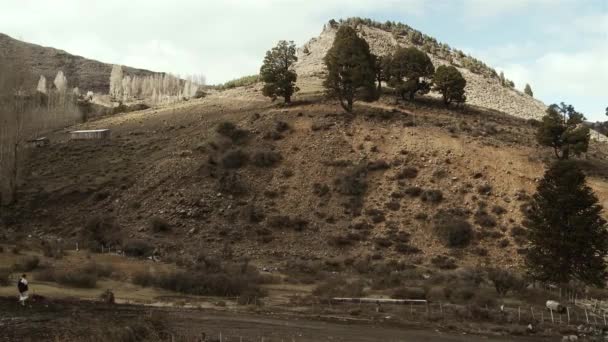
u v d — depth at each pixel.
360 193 62.69
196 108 94.19
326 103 84.31
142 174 69.38
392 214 59.41
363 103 85.06
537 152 67.06
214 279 39.53
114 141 81.25
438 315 33.28
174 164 70.19
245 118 81.62
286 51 86.44
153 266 45.91
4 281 34.94
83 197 66.25
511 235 54.50
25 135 68.75
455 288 41.72
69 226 61.44
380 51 135.38
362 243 55.97
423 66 91.06
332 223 59.12
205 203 62.47
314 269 49.59
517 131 78.50
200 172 67.75
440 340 27.23
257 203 62.50
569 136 63.44
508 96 129.88
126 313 29.36
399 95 92.25
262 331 27.17
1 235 54.75
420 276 48.03
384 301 37.47
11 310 28.44
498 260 51.84
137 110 110.06
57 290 34.97
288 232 58.16
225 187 64.25
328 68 80.56
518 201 58.34
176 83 193.12
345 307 35.59
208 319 29.42
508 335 29.39
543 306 38.84
